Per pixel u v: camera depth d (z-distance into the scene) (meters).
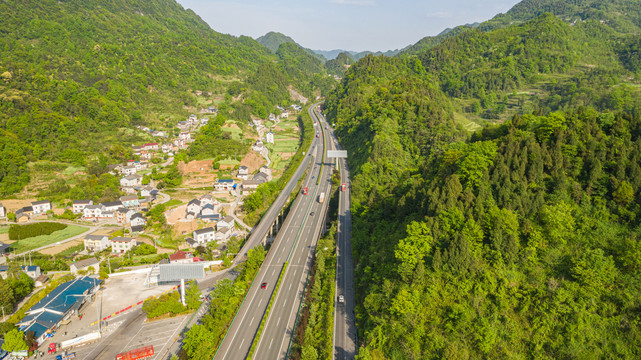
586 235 76.38
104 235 161.75
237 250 140.00
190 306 108.25
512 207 83.69
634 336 63.81
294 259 124.00
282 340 86.94
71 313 108.44
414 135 193.38
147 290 123.94
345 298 96.88
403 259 83.25
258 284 110.25
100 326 103.38
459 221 84.19
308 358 74.94
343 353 78.19
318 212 162.12
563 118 97.50
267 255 126.62
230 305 97.44
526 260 76.44
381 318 77.81
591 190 82.69
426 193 99.00
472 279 76.75
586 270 70.56
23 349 90.50
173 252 155.25
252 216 176.75
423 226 85.69
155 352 91.31
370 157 179.62
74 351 92.75
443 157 118.00
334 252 120.69
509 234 78.31
